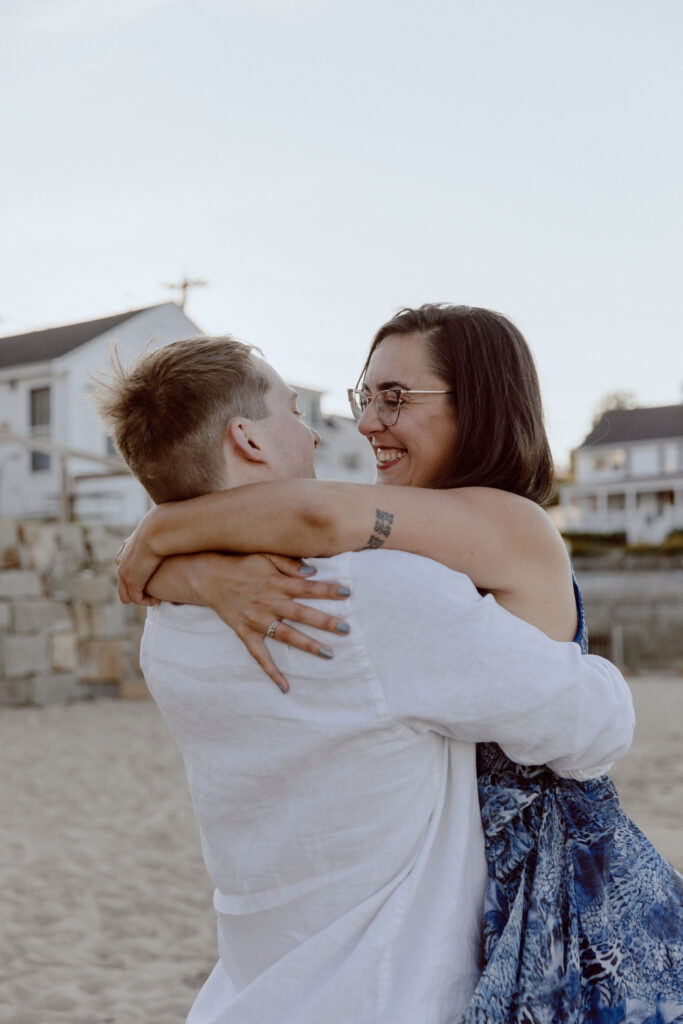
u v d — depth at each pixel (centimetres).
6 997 379
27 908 488
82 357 2405
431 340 145
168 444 136
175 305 2662
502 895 122
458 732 120
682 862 507
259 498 127
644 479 4534
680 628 2539
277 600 122
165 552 134
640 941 122
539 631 122
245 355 139
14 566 1288
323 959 120
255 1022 120
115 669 1382
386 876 121
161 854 586
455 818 124
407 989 115
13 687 1266
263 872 126
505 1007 115
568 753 120
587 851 124
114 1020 356
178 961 419
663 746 1007
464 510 126
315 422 3125
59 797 745
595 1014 118
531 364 147
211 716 129
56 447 1427
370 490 126
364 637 119
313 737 121
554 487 148
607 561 3397
